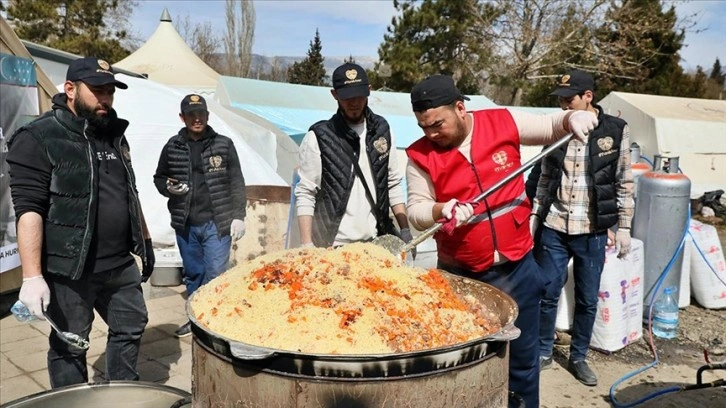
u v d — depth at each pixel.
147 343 3.91
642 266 4.19
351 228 2.72
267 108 7.66
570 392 3.44
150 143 5.66
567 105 3.46
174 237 5.57
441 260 2.48
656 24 18.97
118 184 2.58
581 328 3.58
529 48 19.31
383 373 1.42
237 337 1.59
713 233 4.93
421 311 1.72
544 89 20.14
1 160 4.39
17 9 22.11
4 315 4.40
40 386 3.28
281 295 1.71
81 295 2.49
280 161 6.61
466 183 2.22
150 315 4.45
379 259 1.93
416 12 19.34
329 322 1.59
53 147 2.32
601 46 19.22
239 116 6.41
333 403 1.42
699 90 21.95
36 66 4.85
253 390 1.48
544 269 3.59
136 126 5.68
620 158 3.47
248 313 1.67
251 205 4.66
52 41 22.11
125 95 5.89
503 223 2.28
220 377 1.55
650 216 4.35
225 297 1.78
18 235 2.26
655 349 4.08
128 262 2.66
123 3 24.50
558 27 19.16
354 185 2.70
